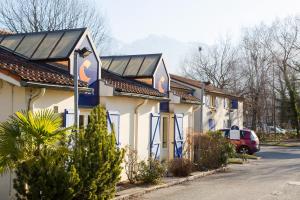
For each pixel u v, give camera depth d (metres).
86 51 9.76
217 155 19.53
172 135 19.25
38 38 13.34
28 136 8.17
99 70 13.57
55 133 8.38
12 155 8.05
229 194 12.82
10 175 9.74
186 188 13.94
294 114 55.72
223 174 18.12
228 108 41.38
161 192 13.05
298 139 52.53
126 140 15.01
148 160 14.90
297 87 55.84
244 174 18.16
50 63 12.43
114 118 14.06
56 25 37.22
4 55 11.93
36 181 8.05
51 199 8.06
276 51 55.28
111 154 9.30
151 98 15.93
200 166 19.06
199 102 21.94
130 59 18.77
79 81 11.30
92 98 13.28
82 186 8.48
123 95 13.94
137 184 13.87
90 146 8.95
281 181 15.88
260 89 52.56
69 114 11.16
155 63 18.23
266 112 55.41
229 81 56.44
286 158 27.61
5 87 9.97
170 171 16.47
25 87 9.73
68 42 12.73
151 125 16.83
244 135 29.22
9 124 8.30
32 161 8.11
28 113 8.64
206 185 14.70
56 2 37.41
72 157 8.63
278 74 56.16
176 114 19.55
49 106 10.56
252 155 28.59
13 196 9.70
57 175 8.11
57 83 10.18
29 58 12.59
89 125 9.21
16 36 13.84
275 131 54.56
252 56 54.59
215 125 37.09
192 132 20.61
